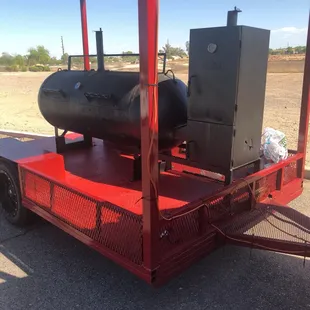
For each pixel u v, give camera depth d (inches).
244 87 124.7
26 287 124.8
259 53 127.5
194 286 125.3
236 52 119.0
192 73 131.9
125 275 131.3
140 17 83.1
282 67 1031.0
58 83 181.6
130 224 103.8
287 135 330.6
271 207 137.8
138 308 114.7
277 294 121.1
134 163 156.7
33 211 149.2
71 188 123.7
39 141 211.5
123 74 158.4
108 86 156.0
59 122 186.5
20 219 163.0
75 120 173.6
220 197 118.8
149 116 88.0
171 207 133.8
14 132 358.0
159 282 102.8
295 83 743.7
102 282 127.5
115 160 185.6
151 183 93.4
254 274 131.9
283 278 129.6
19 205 159.8
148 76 85.4
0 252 147.1
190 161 141.5
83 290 123.2
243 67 122.0
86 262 139.5
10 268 135.7
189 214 110.9
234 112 124.1
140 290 123.1
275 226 123.3
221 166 132.0
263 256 143.0
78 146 203.5
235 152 129.4
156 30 84.0
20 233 162.9
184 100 153.5
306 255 108.3
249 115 130.9
